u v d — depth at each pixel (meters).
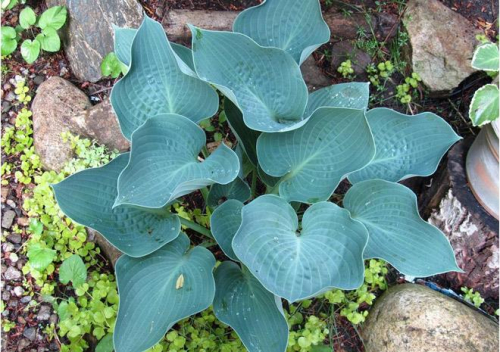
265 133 0.89
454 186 1.01
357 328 1.03
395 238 0.90
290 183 0.90
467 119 1.16
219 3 1.21
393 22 1.21
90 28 1.16
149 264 0.89
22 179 1.11
